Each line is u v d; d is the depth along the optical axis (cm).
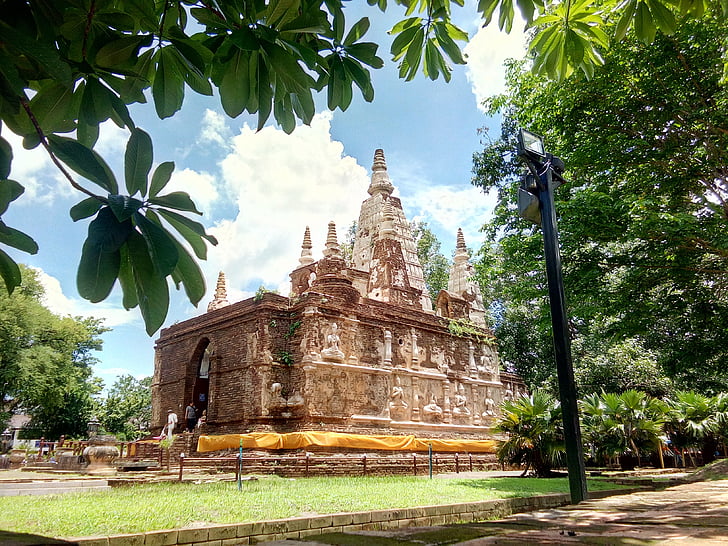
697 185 1517
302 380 2181
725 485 1261
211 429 2316
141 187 266
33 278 3588
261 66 323
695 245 1448
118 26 306
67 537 564
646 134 1486
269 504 878
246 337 2320
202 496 1021
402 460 2170
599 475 1952
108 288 241
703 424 2256
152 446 2372
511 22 423
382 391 2416
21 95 256
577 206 1488
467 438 2723
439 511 871
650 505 677
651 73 1421
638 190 1570
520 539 375
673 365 1772
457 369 2878
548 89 1580
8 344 3212
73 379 3828
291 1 313
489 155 2845
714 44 1307
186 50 312
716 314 1586
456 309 3123
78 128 322
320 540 511
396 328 2594
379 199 3297
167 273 249
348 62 374
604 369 3117
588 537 378
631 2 428
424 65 462
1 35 239
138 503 894
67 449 2505
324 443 2050
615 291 1608
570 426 578
